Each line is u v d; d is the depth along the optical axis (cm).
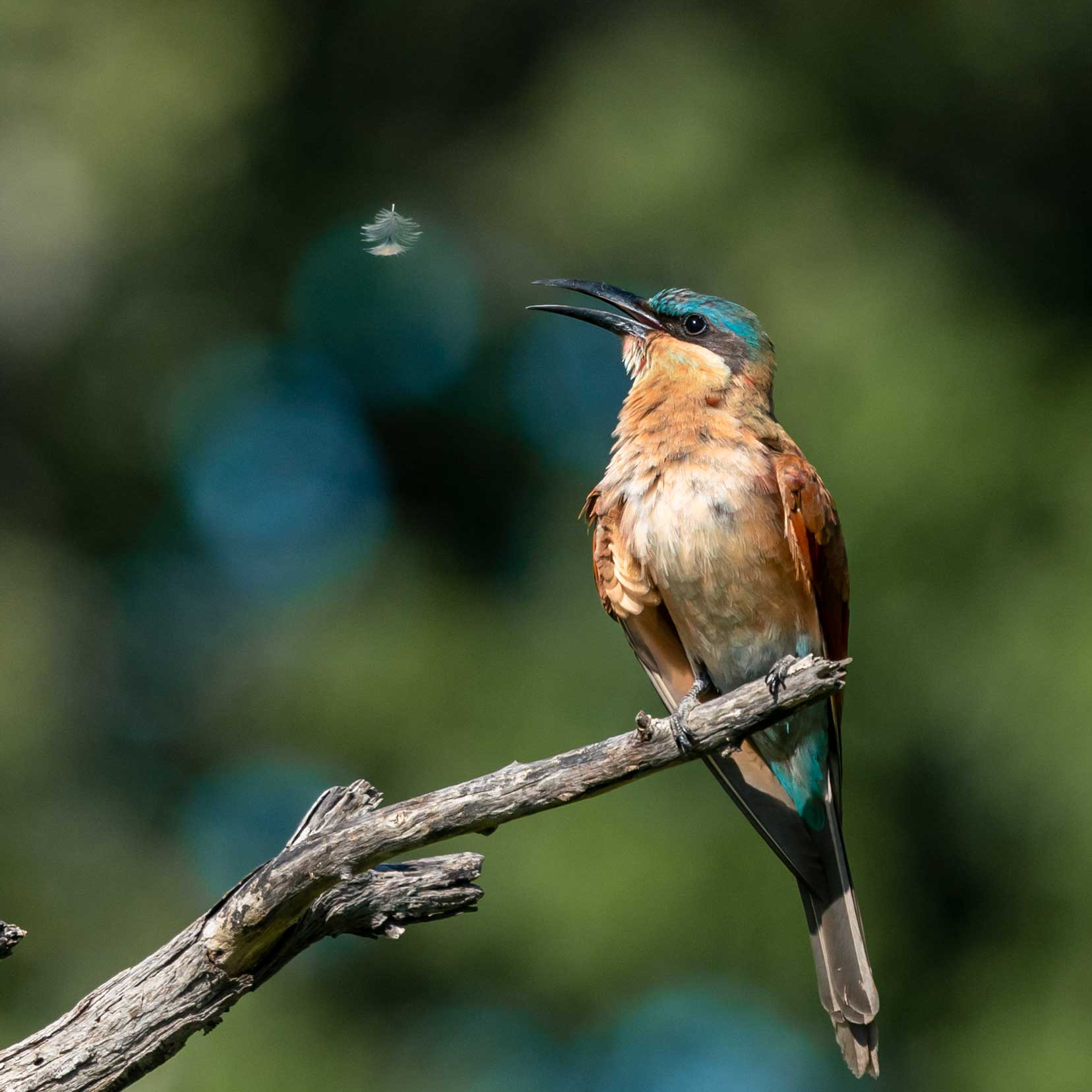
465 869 588
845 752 1323
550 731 1341
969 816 1338
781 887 1272
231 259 1612
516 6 1641
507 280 1583
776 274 1386
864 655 1312
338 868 554
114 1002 566
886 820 1324
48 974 1370
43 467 1609
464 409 1636
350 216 1617
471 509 1650
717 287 1416
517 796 569
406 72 1661
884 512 1286
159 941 1406
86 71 1556
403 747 1386
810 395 1328
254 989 577
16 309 1589
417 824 558
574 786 571
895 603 1298
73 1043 562
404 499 1655
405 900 581
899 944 1322
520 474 1636
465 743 1365
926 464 1288
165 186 1558
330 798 589
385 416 1670
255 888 554
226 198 1589
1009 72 1537
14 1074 558
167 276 1602
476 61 1659
